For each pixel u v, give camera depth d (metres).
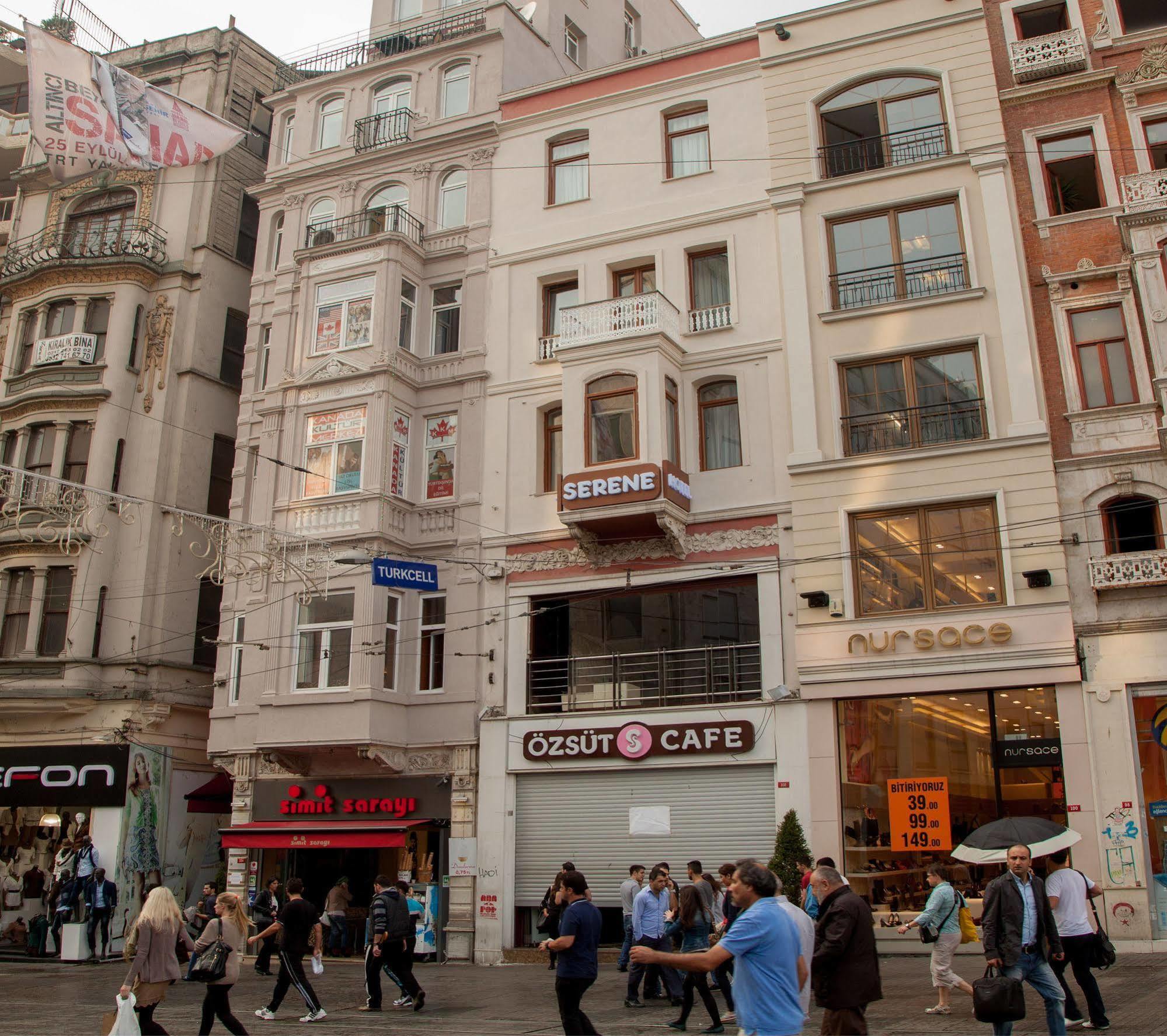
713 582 22.92
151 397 30.48
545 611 24.25
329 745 23.62
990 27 23.45
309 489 25.91
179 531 21.80
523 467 25.17
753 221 24.44
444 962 22.47
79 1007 16.05
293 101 30.95
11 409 30.64
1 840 27.72
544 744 22.80
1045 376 21.22
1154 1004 12.38
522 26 29.88
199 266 31.48
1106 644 19.36
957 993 14.47
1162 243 20.27
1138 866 18.20
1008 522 20.48
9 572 28.95
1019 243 21.94
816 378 22.75
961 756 19.92
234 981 11.74
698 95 25.88
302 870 25.27
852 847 20.23
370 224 28.52
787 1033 6.26
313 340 26.98
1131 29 22.77
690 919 12.92
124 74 22.45
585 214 26.27
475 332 26.59
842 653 20.97
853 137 24.06
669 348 23.55
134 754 27.06
